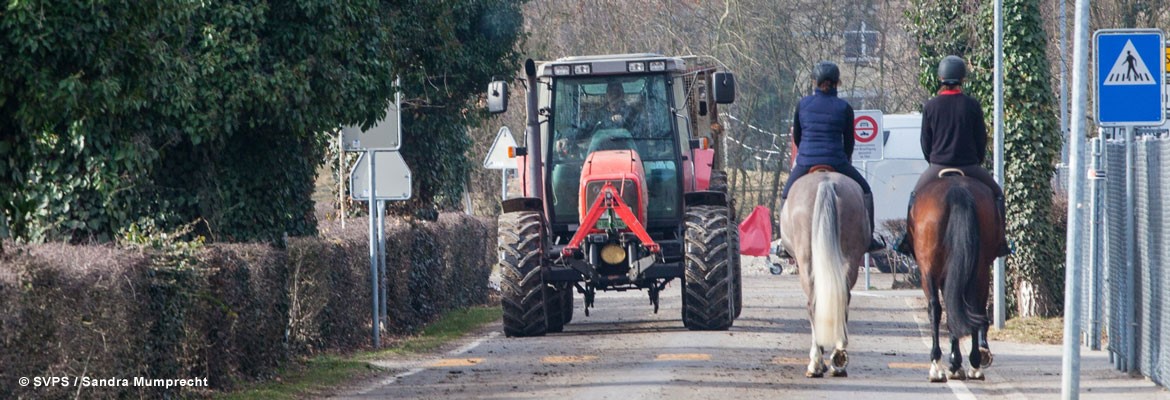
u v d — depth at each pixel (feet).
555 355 170.09
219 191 157.48
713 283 192.95
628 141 202.18
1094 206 174.19
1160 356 133.59
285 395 134.21
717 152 243.40
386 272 211.00
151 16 109.60
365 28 159.53
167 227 153.58
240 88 143.23
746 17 477.77
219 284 132.36
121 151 134.41
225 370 135.33
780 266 403.34
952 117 133.28
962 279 122.62
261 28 148.05
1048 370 150.10
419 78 223.30
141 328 113.39
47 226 133.59
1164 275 131.34
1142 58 127.03
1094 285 174.29
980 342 137.28
